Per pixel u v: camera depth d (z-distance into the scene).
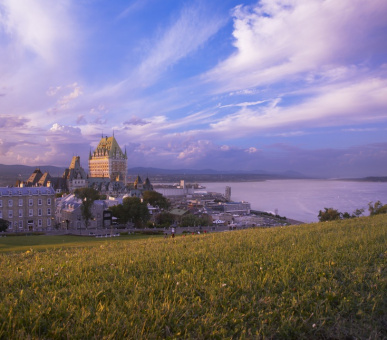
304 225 33.50
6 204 105.31
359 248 17.53
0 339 7.96
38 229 110.75
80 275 13.23
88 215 117.00
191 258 16.22
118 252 19.97
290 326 9.19
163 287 11.77
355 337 9.09
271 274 13.23
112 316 9.13
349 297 11.06
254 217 185.88
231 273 13.37
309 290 11.35
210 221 161.75
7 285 12.17
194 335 8.64
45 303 10.08
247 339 8.53
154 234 101.62
